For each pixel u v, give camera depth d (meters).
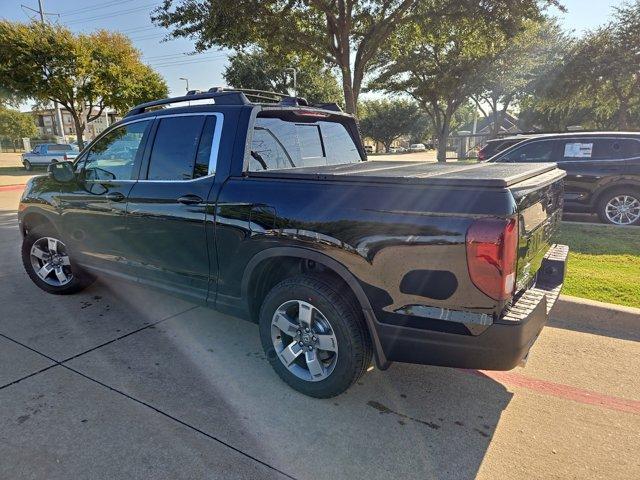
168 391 2.98
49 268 4.68
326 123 4.13
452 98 20.58
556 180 3.03
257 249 2.91
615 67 17.03
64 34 22.02
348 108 10.45
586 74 17.81
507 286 2.20
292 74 32.81
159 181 3.49
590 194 7.84
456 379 3.15
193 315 4.24
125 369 3.26
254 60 31.73
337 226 2.56
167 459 2.36
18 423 2.63
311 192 2.70
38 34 21.42
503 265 2.15
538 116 35.38
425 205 2.30
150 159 3.58
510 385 3.07
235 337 3.79
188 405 2.83
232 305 3.19
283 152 3.47
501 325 2.22
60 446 2.45
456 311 2.30
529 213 2.46
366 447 2.47
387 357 2.59
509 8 9.19
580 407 2.82
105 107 25.91
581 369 3.25
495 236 2.12
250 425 2.65
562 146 8.12
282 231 2.76
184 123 3.40
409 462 2.36
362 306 2.56
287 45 10.38
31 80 21.53
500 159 8.70
